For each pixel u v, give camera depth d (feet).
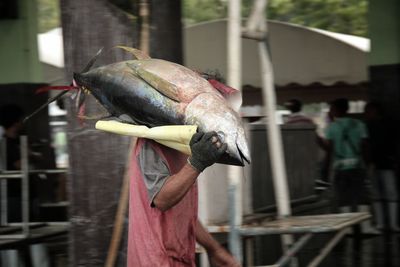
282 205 19.08
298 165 24.68
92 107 16.26
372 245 34.60
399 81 38.75
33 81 39.55
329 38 41.27
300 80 41.63
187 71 12.19
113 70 12.56
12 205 27.73
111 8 16.66
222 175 18.76
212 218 18.33
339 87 43.86
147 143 12.23
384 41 38.93
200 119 11.55
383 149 38.24
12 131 29.40
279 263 17.12
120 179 16.62
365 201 37.47
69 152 16.92
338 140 36.88
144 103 12.03
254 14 18.25
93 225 16.79
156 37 16.90
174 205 12.00
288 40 41.86
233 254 16.47
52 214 32.94
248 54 40.78
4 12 38.86
